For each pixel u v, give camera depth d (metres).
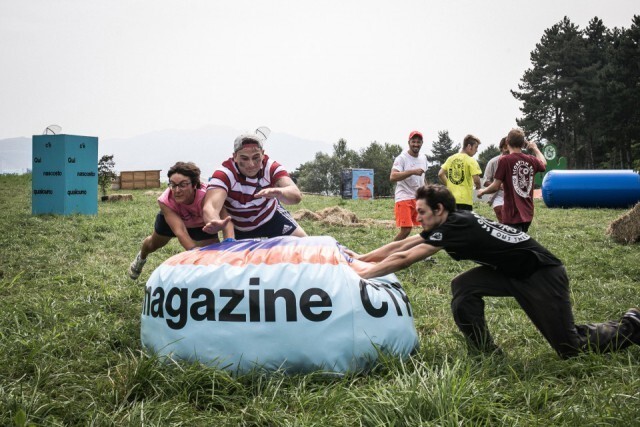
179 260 4.76
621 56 61.59
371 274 4.59
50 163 16.20
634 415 3.46
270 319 4.28
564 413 3.54
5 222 13.84
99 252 10.39
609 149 68.50
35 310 6.11
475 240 4.47
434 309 6.64
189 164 5.79
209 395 3.94
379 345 4.44
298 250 4.60
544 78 73.00
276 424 3.60
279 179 5.53
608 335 4.65
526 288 4.59
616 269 8.74
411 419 3.42
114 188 32.25
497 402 3.77
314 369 4.28
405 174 9.91
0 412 3.66
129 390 3.96
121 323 5.88
